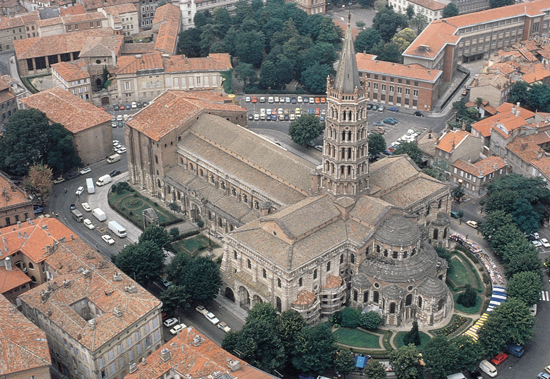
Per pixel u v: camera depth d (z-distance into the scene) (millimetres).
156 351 190000
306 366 199875
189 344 188625
